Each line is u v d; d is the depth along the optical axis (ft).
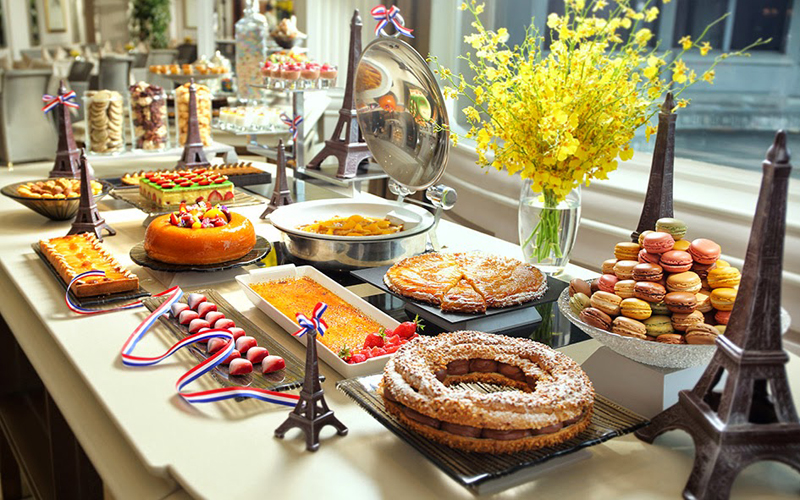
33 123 14.48
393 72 4.92
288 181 7.91
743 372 2.64
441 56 9.95
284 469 2.88
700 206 6.63
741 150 7.31
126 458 3.21
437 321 3.93
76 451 4.99
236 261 4.99
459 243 6.02
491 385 3.32
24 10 31.37
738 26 7.20
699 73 7.63
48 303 4.58
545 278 4.40
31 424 6.18
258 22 9.91
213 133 12.22
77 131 15.61
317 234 4.96
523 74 4.48
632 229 7.28
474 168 9.31
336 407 3.39
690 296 3.19
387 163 5.41
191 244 4.83
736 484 2.82
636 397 3.30
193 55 29.58
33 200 6.06
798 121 6.76
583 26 4.26
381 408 3.10
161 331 4.22
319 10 11.00
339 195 7.13
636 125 4.42
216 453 2.99
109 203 7.18
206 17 16.05
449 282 4.17
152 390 3.52
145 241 5.04
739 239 6.37
